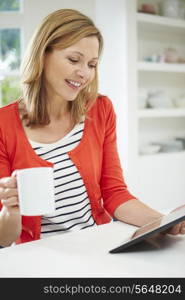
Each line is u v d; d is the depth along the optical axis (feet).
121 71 10.72
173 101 12.28
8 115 4.31
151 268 2.61
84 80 4.00
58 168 4.26
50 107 4.40
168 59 11.77
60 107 4.43
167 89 12.48
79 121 4.52
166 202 11.77
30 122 4.35
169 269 2.59
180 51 12.67
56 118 4.48
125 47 10.53
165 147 11.92
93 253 2.90
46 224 4.23
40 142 4.32
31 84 4.27
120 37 10.64
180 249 2.97
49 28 3.98
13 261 2.75
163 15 11.42
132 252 2.91
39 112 4.32
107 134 4.82
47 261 2.74
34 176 2.72
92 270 2.59
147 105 11.58
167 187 11.75
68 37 3.87
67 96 4.10
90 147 4.50
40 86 4.28
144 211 3.94
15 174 2.91
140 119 11.77
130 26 10.50
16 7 10.55
